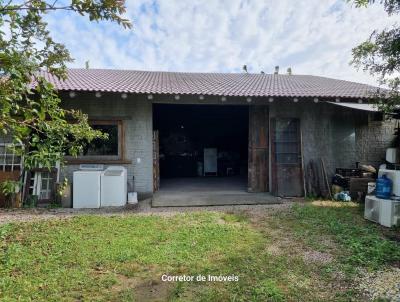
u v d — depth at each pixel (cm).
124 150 770
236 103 814
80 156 751
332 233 481
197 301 281
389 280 320
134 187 776
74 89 673
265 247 421
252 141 846
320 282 318
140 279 329
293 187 810
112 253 391
